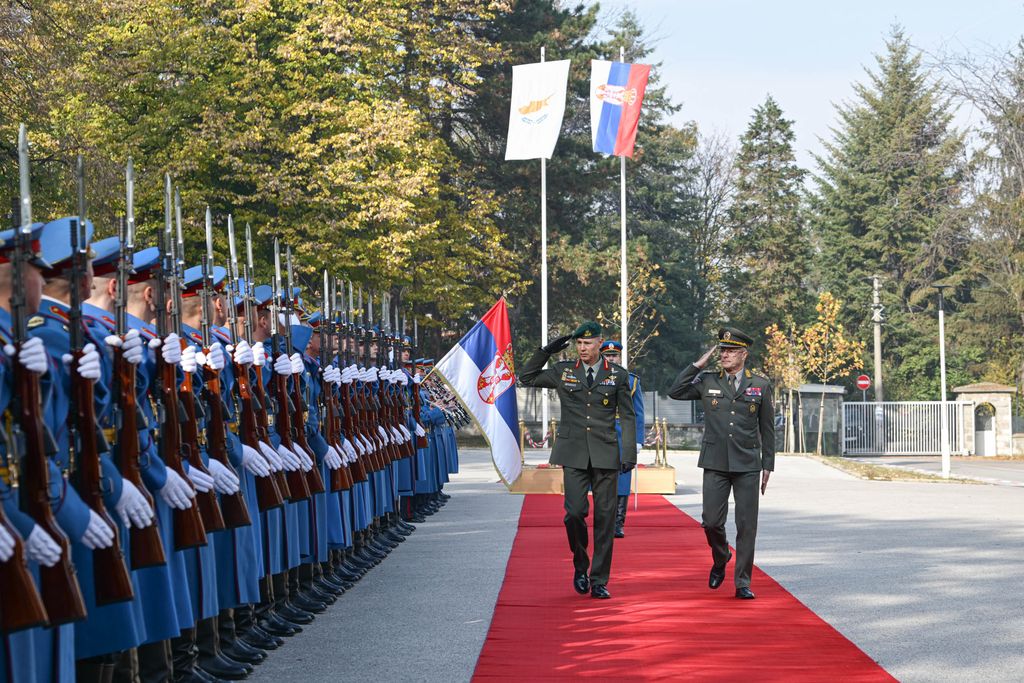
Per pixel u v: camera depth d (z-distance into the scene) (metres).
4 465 5.20
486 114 49.38
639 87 29.91
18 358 5.19
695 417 60.25
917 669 8.12
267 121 32.56
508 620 9.80
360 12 35.47
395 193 33.38
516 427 16.20
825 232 74.19
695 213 69.31
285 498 9.25
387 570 12.67
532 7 51.72
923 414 48.84
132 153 31.06
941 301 31.41
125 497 6.07
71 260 5.82
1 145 22.72
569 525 11.05
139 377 6.72
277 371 9.47
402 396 15.32
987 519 18.19
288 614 9.80
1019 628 9.56
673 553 14.02
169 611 6.80
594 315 53.78
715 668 8.04
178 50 31.91
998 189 53.81
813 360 53.94
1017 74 51.84
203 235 31.78
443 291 37.81
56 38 23.72
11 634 4.82
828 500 21.75
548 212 51.44
